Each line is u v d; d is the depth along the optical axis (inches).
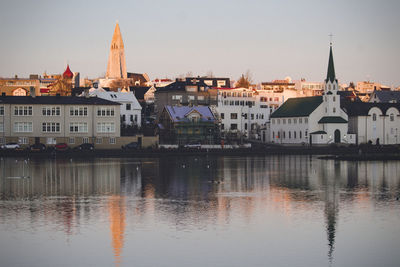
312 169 4985.2
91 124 6993.1
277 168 5088.6
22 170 4781.0
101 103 7017.7
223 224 2541.8
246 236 2338.8
